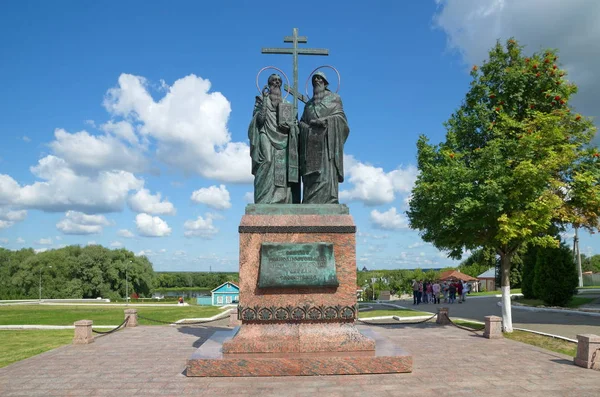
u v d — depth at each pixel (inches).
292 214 448.1
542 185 611.2
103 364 451.5
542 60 701.3
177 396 336.2
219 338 489.4
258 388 350.9
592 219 682.2
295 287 422.9
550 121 623.8
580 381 376.8
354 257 435.8
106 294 2706.7
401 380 374.3
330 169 474.0
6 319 944.3
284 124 479.8
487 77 708.7
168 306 1513.3
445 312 775.7
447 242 714.2
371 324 780.0
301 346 412.2
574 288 1028.5
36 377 399.2
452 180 645.9
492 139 670.5
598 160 661.9
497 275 1724.9
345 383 363.6
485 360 456.4
